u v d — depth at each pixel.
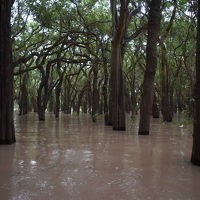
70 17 26.84
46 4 25.89
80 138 14.63
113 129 18.78
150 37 15.41
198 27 8.80
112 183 6.85
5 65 12.31
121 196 6.03
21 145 12.23
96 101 30.47
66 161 9.06
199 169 8.16
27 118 33.25
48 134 16.48
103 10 28.53
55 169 8.07
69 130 18.80
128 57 36.22
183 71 33.59
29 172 7.75
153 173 7.72
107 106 23.94
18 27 26.98
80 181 6.98
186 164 8.74
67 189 6.43
